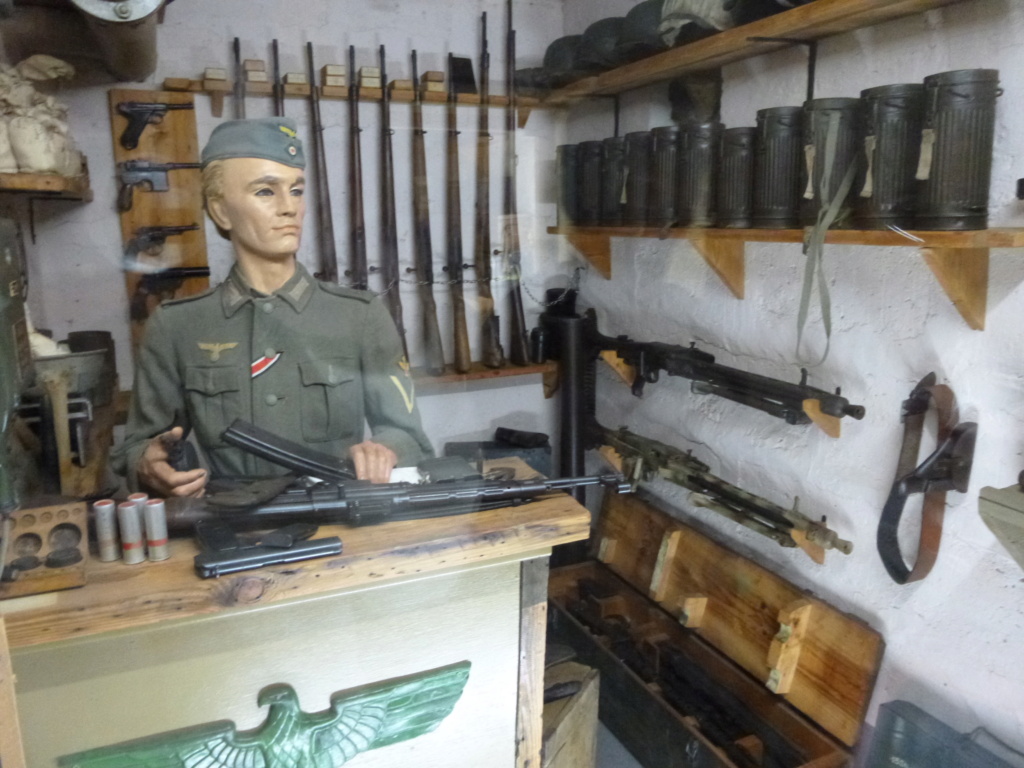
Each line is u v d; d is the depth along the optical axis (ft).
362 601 2.89
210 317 2.90
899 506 4.18
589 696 4.69
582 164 4.40
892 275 4.25
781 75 4.35
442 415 4.22
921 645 4.36
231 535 2.68
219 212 2.84
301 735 2.86
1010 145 3.47
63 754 2.57
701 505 5.55
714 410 5.50
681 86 4.48
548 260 4.51
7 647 2.31
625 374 5.22
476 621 3.14
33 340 2.58
